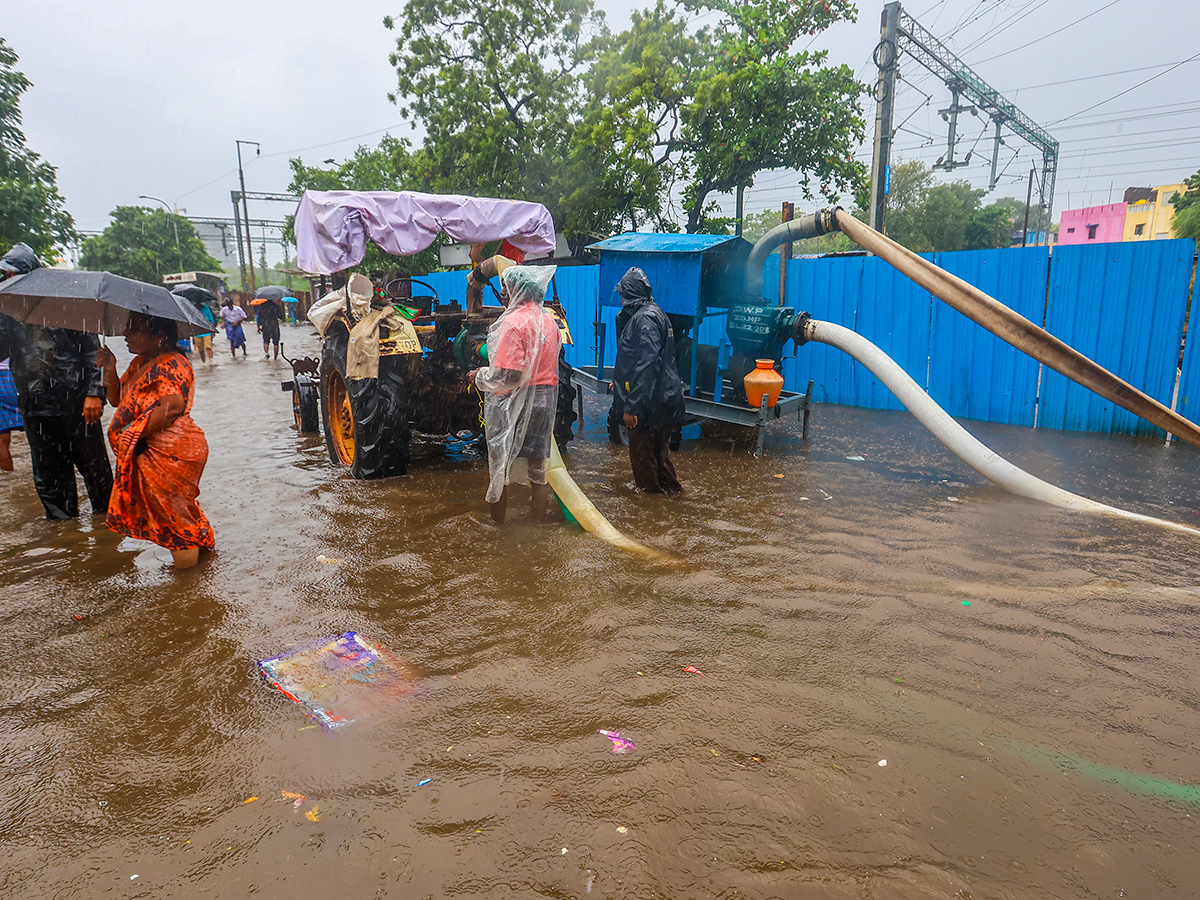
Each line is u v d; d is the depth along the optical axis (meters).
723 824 1.91
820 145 21.67
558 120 23.41
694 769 2.14
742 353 7.15
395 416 5.73
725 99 20.80
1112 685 2.63
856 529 4.50
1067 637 3.01
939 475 5.92
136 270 60.62
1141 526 4.54
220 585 3.66
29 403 4.49
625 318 5.28
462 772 2.15
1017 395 7.92
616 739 2.30
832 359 9.36
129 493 3.76
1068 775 2.12
